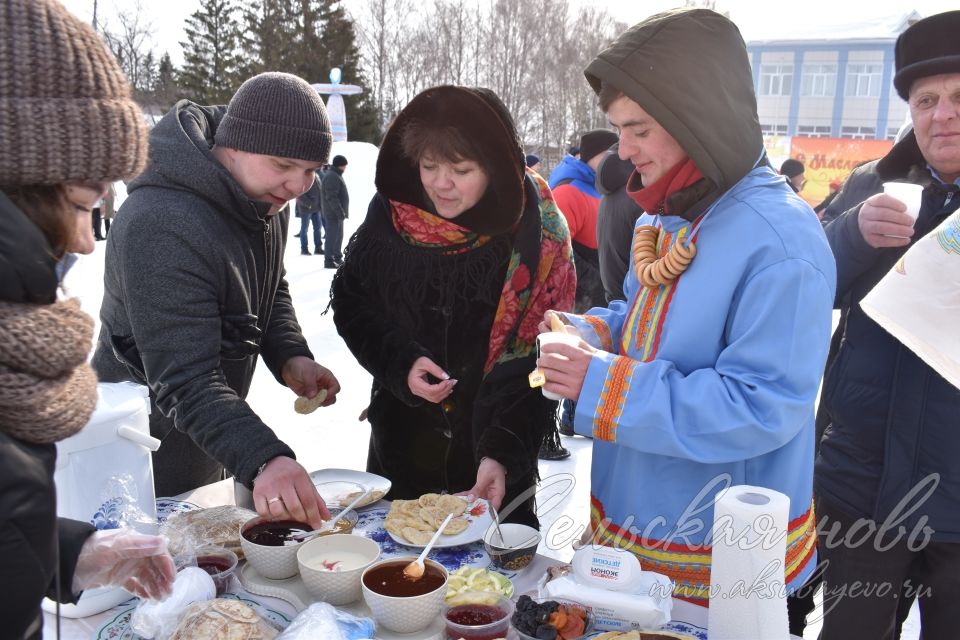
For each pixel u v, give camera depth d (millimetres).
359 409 4410
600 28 34312
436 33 35031
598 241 3807
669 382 1214
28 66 737
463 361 1901
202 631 1055
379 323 1924
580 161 4531
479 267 1845
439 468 1968
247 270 1725
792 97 27078
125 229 1520
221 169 1606
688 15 1218
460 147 1653
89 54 789
